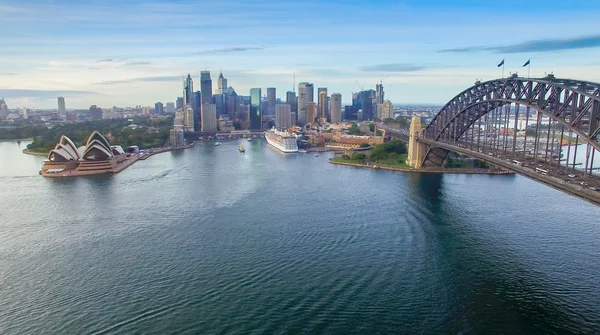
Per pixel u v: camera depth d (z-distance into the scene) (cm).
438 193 13638
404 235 9488
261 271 7694
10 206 12381
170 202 12588
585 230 9725
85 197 13512
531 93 10375
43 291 7088
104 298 6825
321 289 7056
